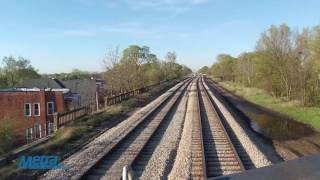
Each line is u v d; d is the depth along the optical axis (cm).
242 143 2028
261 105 4572
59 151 1820
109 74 5709
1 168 1495
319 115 3397
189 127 2519
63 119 2562
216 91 7238
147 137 2167
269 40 4912
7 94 4794
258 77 5678
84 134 2305
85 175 1376
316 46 3703
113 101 4034
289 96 4597
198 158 1656
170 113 3434
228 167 1519
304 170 404
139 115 3191
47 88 5806
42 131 3766
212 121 2841
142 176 1415
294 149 2205
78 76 10575
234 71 10262
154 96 5541
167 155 1745
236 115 3612
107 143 1972
